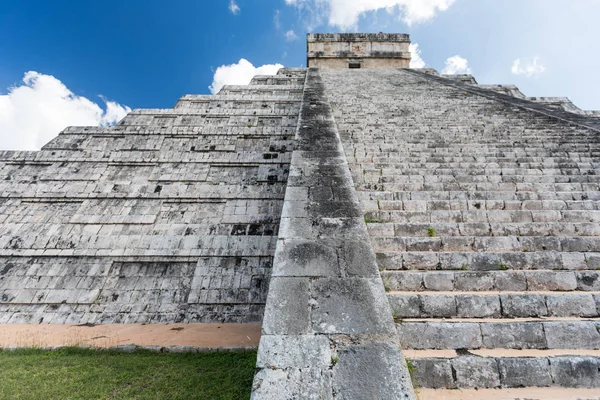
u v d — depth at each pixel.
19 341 6.35
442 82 16.64
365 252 3.56
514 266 4.13
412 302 3.51
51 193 9.73
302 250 3.56
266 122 12.53
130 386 4.76
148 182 10.20
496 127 9.62
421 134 9.17
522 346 3.07
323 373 2.41
